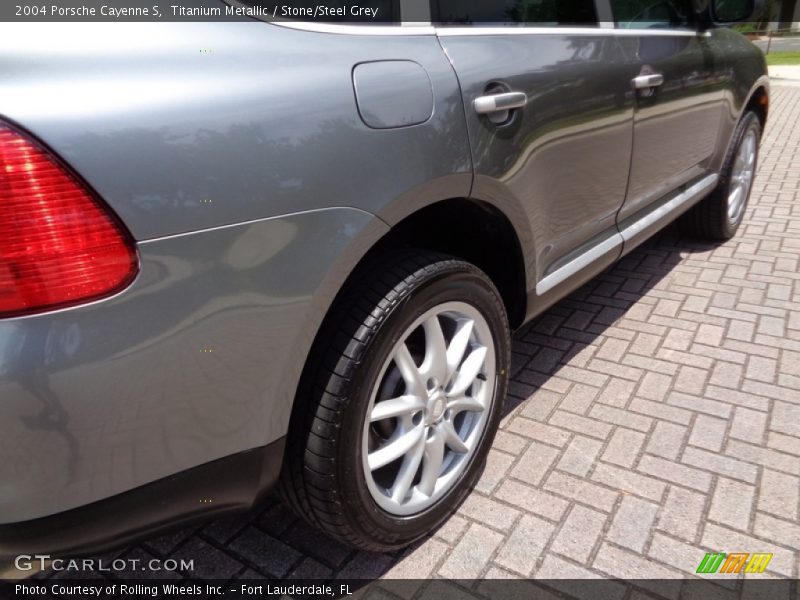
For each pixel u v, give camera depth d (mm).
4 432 1104
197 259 1235
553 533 1989
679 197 3521
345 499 1631
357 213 1479
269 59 1375
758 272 3914
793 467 2234
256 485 1526
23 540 1203
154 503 1337
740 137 4043
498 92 1878
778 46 23922
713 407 2592
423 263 1739
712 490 2139
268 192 1312
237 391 1373
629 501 2104
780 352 2992
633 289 3752
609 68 2434
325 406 1559
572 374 2877
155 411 1256
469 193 1818
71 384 1132
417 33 1739
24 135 1069
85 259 1120
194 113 1228
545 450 2363
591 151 2402
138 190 1156
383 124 1534
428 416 1848
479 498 2141
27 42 1112
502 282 2291
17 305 1086
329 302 1492
